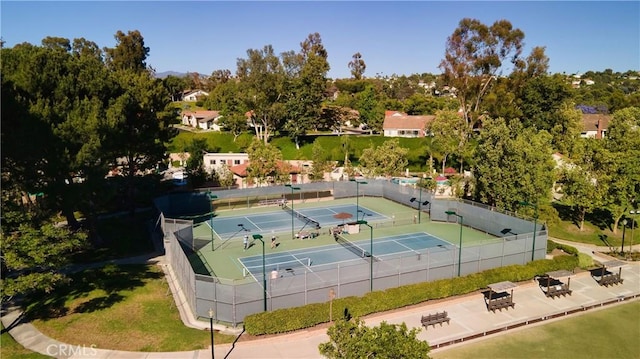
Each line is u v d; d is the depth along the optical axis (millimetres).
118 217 55750
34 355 24406
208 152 95562
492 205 53406
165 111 54625
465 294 34281
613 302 33781
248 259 41594
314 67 95500
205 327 28625
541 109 94062
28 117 33062
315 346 26688
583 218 50688
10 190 32562
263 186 67438
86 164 36062
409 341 17453
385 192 69250
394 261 33062
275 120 100000
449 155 83500
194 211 59594
